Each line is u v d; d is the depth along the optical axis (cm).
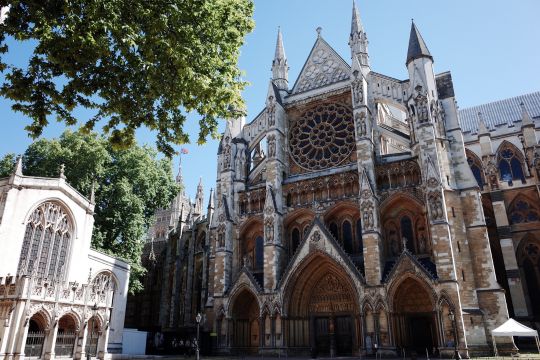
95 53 1819
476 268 4138
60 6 1745
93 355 4134
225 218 5497
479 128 6397
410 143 4875
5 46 1784
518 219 5744
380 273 4272
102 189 5634
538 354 4012
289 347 4603
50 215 4400
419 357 3969
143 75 2017
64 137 5862
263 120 6088
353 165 5144
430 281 3981
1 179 4106
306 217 5194
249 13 2333
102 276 5097
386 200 4653
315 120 5738
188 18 2006
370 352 4056
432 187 4247
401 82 5166
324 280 4791
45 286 3584
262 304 4778
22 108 1898
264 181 5916
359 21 5966
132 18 1873
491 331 3625
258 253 5431
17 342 3250
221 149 6081
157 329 7262
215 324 5009
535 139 6053
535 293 5347
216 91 2125
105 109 2052
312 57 6259
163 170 6631
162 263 8419
